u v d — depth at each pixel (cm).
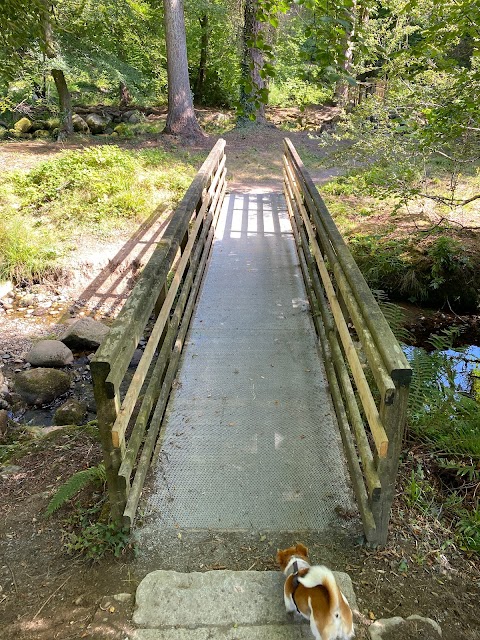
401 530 285
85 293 826
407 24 862
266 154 1545
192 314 549
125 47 1980
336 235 411
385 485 258
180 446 350
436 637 226
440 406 409
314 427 368
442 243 771
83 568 265
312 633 215
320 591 204
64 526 294
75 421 560
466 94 551
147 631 229
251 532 284
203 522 290
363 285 317
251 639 224
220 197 944
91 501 309
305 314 548
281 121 1966
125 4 1647
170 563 266
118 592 250
